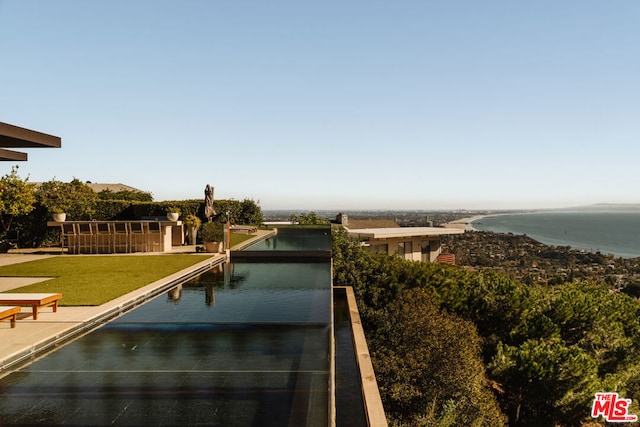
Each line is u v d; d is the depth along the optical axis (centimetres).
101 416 292
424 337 1008
